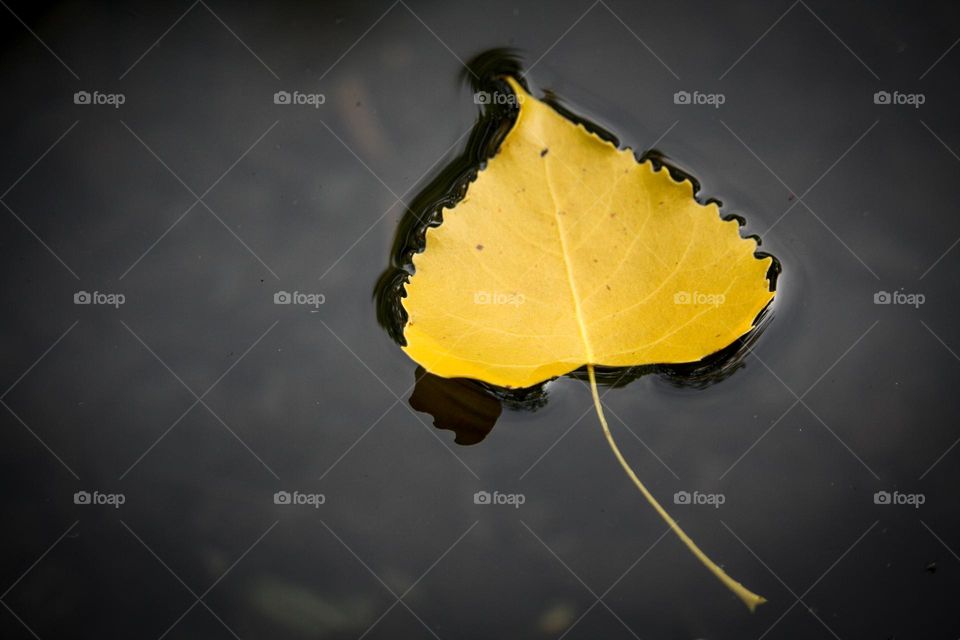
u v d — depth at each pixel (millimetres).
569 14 582
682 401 546
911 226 557
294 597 534
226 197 565
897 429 542
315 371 551
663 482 539
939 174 562
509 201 538
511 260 538
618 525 536
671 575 532
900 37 576
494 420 546
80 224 564
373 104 573
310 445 546
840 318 551
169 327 556
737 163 563
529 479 540
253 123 573
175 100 576
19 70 579
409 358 551
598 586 532
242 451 546
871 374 546
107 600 535
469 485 541
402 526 539
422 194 563
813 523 535
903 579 530
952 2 579
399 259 558
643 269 538
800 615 528
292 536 540
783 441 541
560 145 537
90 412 550
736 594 530
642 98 571
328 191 565
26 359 554
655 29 580
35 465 546
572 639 528
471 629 531
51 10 583
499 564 535
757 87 572
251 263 560
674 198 538
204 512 542
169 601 535
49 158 570
